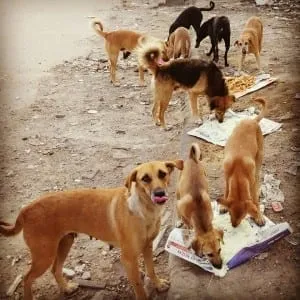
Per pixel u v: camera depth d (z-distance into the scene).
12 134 5.08
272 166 4.08
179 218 3.68
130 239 3.10
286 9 7.54
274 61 5.79
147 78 6.04
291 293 3.13
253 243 3.39
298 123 4.57
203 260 3.32
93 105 5.53
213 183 3.97
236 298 3.13
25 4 8.60
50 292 3.45
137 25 7.49
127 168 4.53
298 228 3.52
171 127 5.07
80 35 7.27
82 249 3.73
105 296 3.39
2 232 3.21
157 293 3.31
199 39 6.35
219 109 4.68
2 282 3.54
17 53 6.79
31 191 4.33
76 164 4.62
